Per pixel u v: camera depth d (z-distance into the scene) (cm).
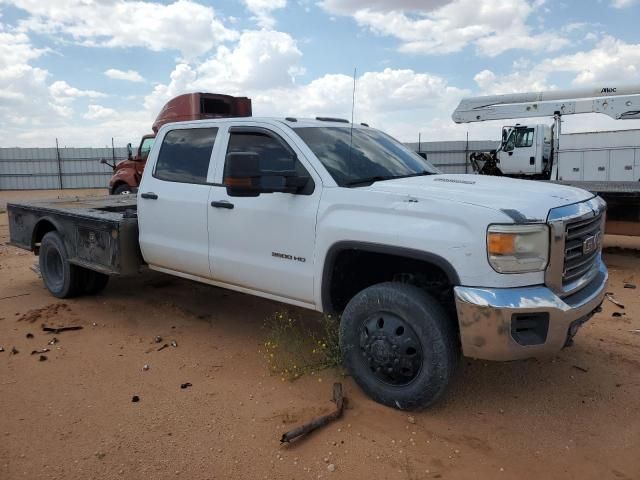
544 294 327
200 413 375
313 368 435
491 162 2148
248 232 447
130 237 558
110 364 459
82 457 326
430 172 483
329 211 393
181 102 1382
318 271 402
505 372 432
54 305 622
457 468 312
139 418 370
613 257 905
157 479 305
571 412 372
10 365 459
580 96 1448
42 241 662
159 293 667
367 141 482
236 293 664
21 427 359
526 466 313
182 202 501
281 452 329
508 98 1552
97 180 3872
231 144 479
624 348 479
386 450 329
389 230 358
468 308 326
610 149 1797
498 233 321
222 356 472
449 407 378
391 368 363
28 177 3747
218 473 310
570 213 346
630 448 330
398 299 354
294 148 429
